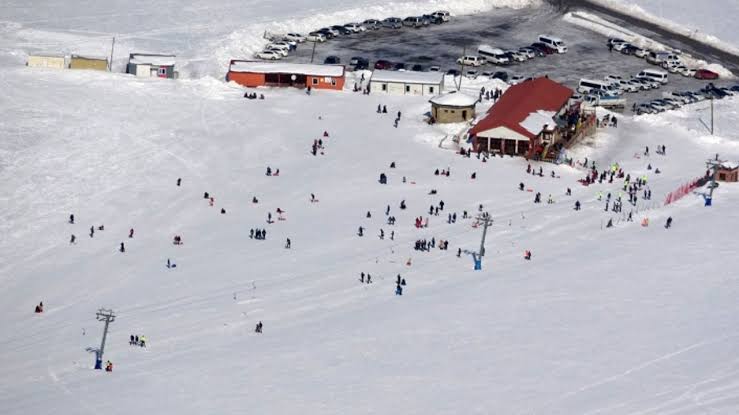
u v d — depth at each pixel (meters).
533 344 127.94
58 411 117.31
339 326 135.12
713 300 138.50
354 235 164.00
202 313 141.25
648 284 144.00
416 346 128.88
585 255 154.62
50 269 157.75
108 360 129.88
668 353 124.31
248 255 159.00
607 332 130.38
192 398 118.62
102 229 169.62
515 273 149.00
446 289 144.75
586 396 115.44
